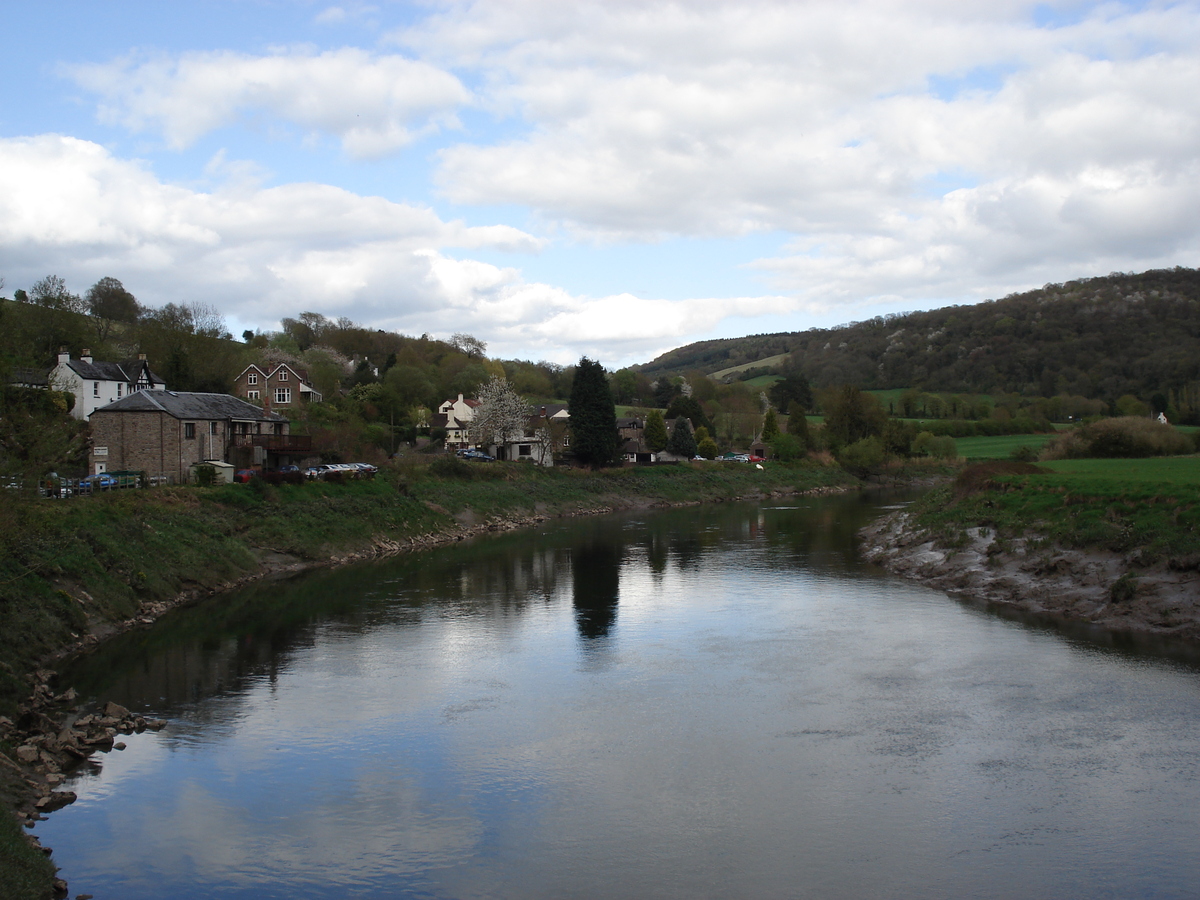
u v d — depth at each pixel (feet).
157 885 59.98
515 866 62.39
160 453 200.23
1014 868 60.80
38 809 70.28
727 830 67.05
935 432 558.15
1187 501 139.13
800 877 60.18
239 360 376.48
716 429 552.82
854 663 110.11
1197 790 71.61
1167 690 95.35
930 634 123.03
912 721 88.79
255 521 191.11
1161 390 581.12
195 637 125.29
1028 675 102.22
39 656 107.45
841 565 187.11
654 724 89.97
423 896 58.65
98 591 128.06
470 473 309.83
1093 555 140.87
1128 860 61.46
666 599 153.17
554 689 102.17
